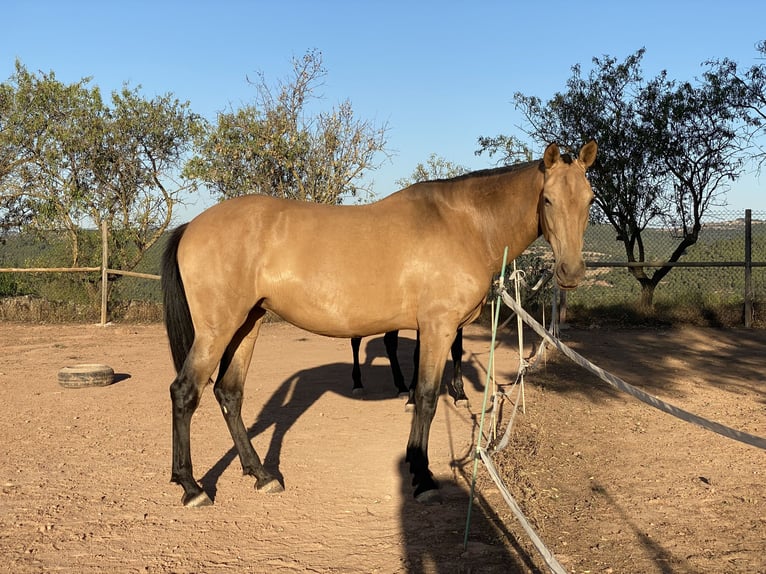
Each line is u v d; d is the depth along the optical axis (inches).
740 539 152.4
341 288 175.5
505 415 268.1
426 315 177.3
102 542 150.9
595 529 157.8
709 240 577.9
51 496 179.6
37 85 616.7
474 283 178.4
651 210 581.0
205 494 174.1
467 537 149.6
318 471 201.2
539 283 255.4
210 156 619.8
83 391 314.7
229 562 141.2
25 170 615.2
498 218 180.9
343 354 423.5
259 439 235.8
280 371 366.0
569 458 213.3
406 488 186.1
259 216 177.5
